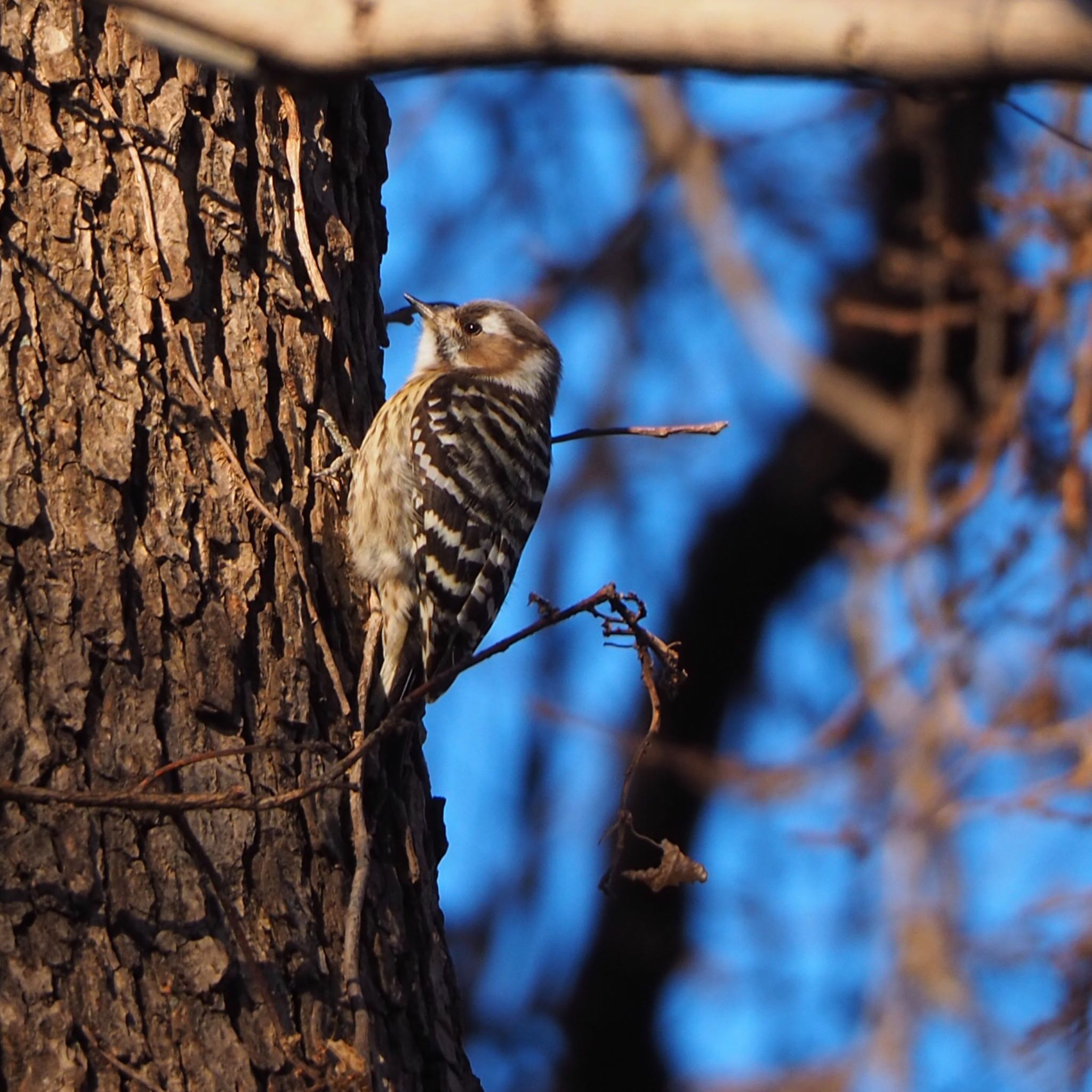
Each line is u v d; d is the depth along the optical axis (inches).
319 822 314.3
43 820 285.1
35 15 343.3
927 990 620.7
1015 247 619.2
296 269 366.9
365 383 387.5
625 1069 748.6
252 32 199.0
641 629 331.9
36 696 294.0
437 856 366.0
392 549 433.7
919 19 178.4
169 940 285.4
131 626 307.9
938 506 652.1
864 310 656.4
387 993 313.4
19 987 272.7
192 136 354.3
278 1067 284.2
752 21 183.8
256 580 327.3
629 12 187.5
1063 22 173.2
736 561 773.9
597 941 753.6
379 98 417.1
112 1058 273.1
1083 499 558.9
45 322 322.3
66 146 337.4
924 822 595.5
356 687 357.1
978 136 735.7
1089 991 577.3
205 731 307.9
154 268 338.6
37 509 306.8
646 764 719.7
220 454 333.1
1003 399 585.0
